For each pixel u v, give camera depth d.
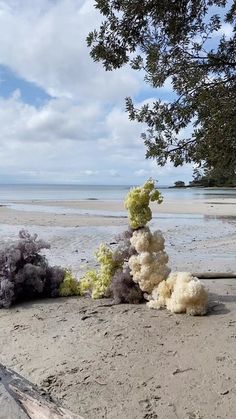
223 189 126.25
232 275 7.55
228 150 5.72
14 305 5.93
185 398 3.25
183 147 6.14
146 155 6.33
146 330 4.67
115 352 4.11
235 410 3.06
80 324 4.96
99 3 5.70
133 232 6.09
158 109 6.22
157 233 5.98
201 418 2.99
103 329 4.75
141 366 3.79
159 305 5.50
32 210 29.75
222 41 5.79
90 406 3.18
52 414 2.46
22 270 6.11
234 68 5.83
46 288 6.37
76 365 3.86
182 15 5.68
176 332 4.57
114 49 5.99
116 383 3.50
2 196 68.06
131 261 5.88
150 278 5.71
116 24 5.86
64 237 14.54
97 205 37.22
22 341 4.50
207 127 5.82
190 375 3.59
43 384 3.51
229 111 5.66
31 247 6.30
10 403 2.44
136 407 3.16
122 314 5.29
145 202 6.02
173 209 31.42
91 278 6.40
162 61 6.00
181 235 15.52
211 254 11.09
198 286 5.15
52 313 5.46
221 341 4.25
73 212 28.00
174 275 5.62
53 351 4.20
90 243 13.14
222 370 3.64
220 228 18.14
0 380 2.72
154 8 5.56
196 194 78.12
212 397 3.24
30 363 3.94
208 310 5.33
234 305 5.57
